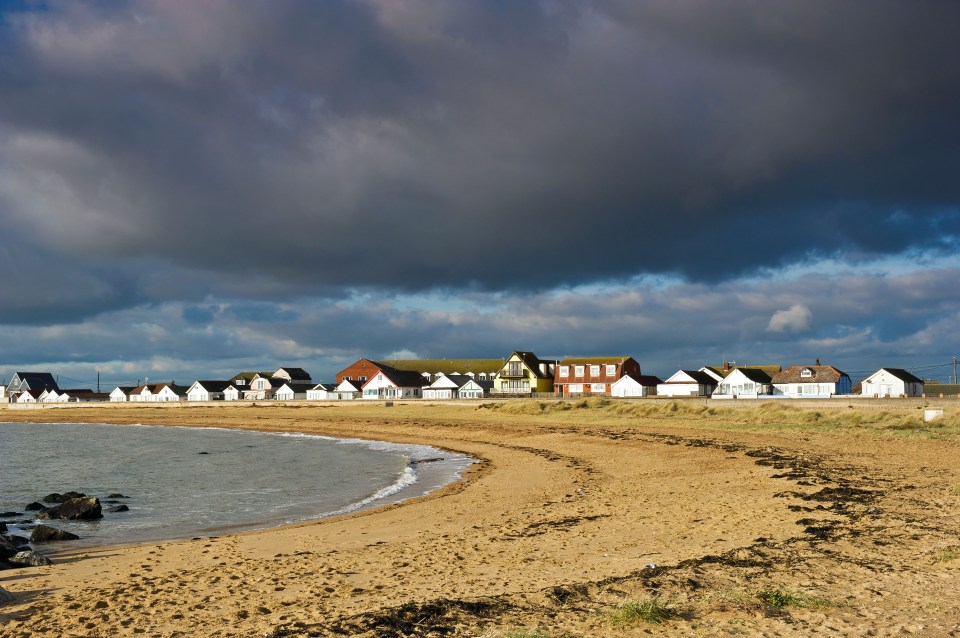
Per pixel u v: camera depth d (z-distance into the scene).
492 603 10.44
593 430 49.09
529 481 29.31
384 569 14.04
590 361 111.00
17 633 10.07
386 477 35.31
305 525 21.80
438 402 91.75
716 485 23.95
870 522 15.85
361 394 131.75
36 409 136.25
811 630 8.66
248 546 18.03
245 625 10.14
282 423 82.44
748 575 11.46
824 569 11.72
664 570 12.05
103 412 116.06
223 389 153.38
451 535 18.12
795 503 19.08
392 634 9.12
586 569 13.07
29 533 23.56
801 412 48.72
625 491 24.41
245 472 39.59
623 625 9.02
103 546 20.16
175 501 29.67
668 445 37.31
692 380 104.44
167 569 15.19
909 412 45.28
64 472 42.03
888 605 9.60
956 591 10.17
